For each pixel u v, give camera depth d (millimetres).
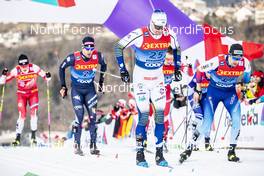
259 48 25359
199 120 20094
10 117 50375
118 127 26250
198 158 18422
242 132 23281
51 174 15508
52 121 42062
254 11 30688
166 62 20859
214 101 18031
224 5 31062
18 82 23484
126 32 25156
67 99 42281
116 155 18531
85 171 15602
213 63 17594
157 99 16438
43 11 25094
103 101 38719
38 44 43531
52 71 43250
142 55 16391
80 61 19531
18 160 17969
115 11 25156
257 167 16094
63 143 24969
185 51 25000
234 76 17656
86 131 25719
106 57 37188
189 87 21422
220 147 23406
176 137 24344
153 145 24266
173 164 16891
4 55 44344
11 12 24938
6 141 47281
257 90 23266
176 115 24391
